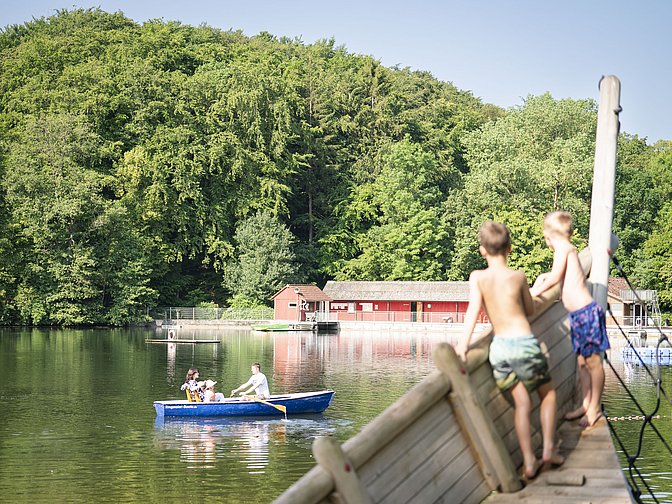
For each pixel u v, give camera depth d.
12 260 74.56
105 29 121.00
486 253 6.54
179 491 18.75
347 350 58.88
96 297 82.44
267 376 41.75
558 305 7.52
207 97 97.00
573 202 85.00
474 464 6.26
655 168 94.50
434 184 100.56
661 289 74.75
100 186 81.56
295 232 104.12
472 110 122.75
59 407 30.86
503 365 6.37
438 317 86.19
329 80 110.12
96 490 18.84
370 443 5.29
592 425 7.29
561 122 95.44
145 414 29.39
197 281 97.38
